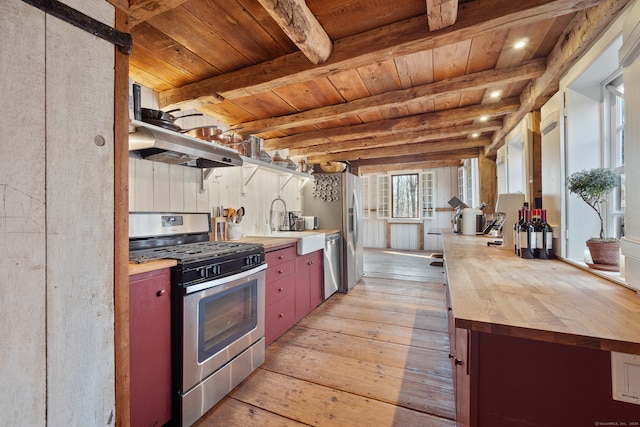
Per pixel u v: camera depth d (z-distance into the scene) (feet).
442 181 24.95
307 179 13.53
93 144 3.10
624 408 2.59
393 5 4.96
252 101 8.77
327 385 6.09
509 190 11.22
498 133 11.95
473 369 3.00
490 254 6.64
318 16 5.16
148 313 4.50
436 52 6.38
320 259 11.32
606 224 5.49
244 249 6.39
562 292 3.54
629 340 2.23
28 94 2.59
